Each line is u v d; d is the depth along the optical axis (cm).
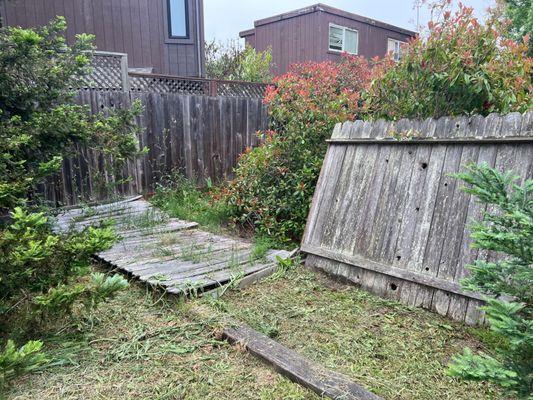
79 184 549
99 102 557
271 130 525
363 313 285
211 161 693
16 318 233
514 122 271
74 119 335
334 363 223
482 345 241
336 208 366
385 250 320
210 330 253
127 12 802
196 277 323
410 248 306
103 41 788
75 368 214
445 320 273
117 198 566
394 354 234
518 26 897
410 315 281
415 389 201
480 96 336
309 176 443
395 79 364
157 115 620
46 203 396
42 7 728
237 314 277
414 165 321
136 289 319
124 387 199
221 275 328
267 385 201
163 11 840
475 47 331
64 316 256
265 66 1084
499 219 154
